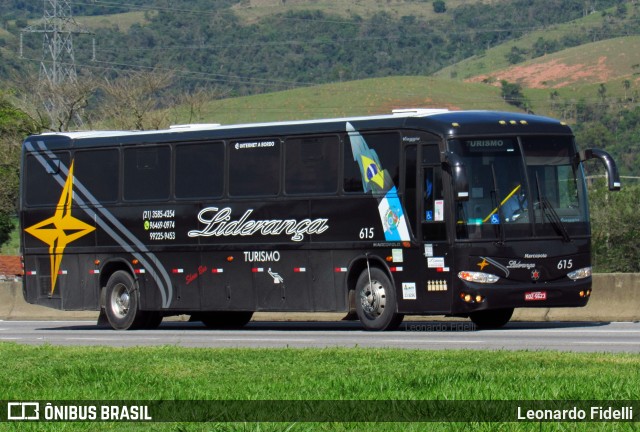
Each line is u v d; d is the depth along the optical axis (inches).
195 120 4456.2
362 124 1380.4
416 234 1322.6
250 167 1480.1
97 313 2031.3
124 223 1598.2
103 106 4229.8
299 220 1428.4
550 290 1316.4
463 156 1299.2
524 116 1362.0
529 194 1316.4
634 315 1523.1
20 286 2102.6
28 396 784.9
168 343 1270.9
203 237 1519.4
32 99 4180.6
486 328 1432.1
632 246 4461.1
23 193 1706.4
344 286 1390.3
